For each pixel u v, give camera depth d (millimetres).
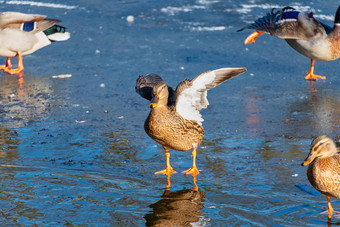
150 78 11102
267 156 10625
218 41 19688
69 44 19875
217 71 9617
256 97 14562
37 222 8109
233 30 20781
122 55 18500
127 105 14133
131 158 10766
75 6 24016
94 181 9648
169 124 9727
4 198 8969
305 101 14109
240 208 8484
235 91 15164
